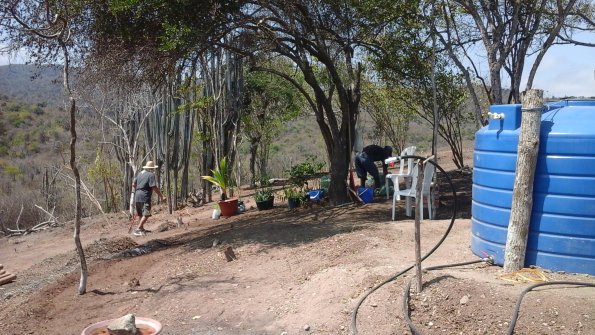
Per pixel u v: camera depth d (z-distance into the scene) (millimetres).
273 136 23281
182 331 5609
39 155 33500
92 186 18906
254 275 6871
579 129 5121
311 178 13172
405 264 5988
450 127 15781
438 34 10500
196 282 6945
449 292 4934
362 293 5465
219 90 15766
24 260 11883
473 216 6203
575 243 5184
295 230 8609
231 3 8922
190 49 9117
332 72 10680
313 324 5301
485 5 9836
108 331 4641
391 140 18078
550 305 4547
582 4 11719
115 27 8867
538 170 5316
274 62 17812
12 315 6656
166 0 8164
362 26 10234
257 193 13297
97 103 14750
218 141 16266
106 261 9125
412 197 9047
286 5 9336
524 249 5391
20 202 20094
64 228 16172
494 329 4441
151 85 10055
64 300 7020
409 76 11305
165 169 15812
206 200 17047
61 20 7258
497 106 5738
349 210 10227
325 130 11211
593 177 5066
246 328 5516
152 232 12539
